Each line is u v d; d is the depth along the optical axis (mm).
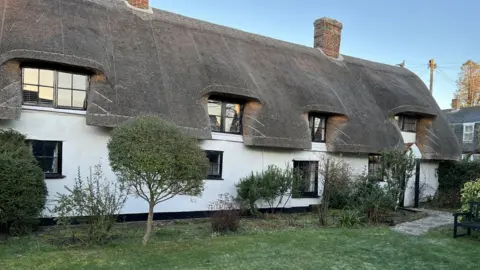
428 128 18562
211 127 12133
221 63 12586
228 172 12281
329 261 6824
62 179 9484
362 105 16188
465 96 42594
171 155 6758
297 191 13219
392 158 13812
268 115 12555
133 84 10320
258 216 12117
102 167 9984
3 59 8539
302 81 14688
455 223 9570
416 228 11031
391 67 21047
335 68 17656
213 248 7406
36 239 7727
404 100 17406
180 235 8789
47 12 10109
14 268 5766
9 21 9234
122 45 11125
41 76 9492
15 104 8562
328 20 18578
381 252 7648
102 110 9469
